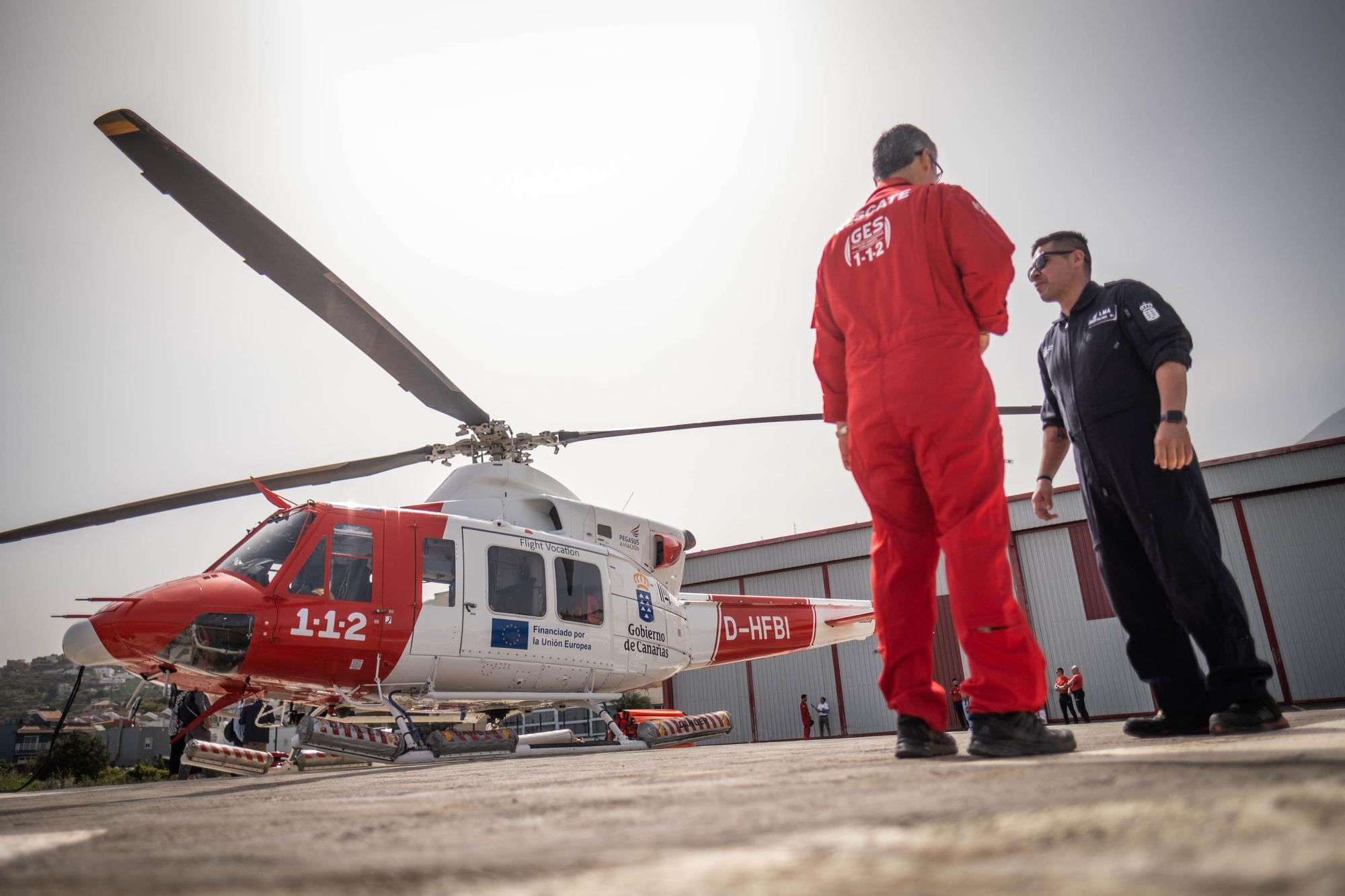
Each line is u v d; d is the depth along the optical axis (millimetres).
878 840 585
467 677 6719
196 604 5750
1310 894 312
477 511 7363
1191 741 1957
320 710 7375
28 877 663
